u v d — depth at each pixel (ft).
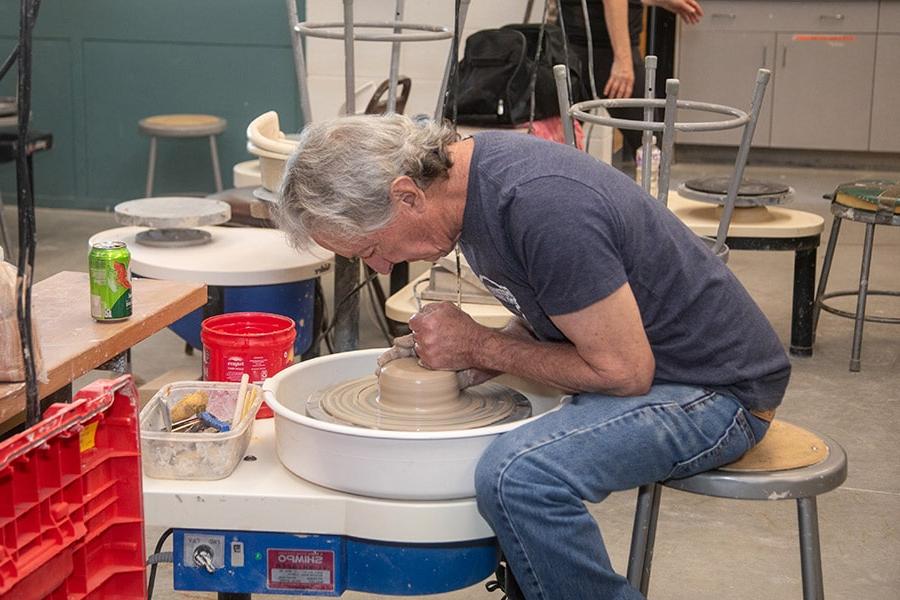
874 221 12.04
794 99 23.15
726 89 23.45
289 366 6.53
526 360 5.34
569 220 4.83
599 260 4.86
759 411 5.56
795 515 9.25
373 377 5.96
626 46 13.96
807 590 5.57
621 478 5.16
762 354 5.50
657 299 5.23
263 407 6.17
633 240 5.07
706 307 5.33
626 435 5.12
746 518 9.20
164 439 5.20
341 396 5.67
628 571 5.86
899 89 22.49
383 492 5.02
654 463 5.23
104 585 4.49
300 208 5.00
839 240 18.24
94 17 19.22
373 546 5.13
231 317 7.06
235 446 5.32
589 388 5.22
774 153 24.08
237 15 18.61
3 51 19.72
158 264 9.12
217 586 5.24
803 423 10.94
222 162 19.57
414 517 4.99
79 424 4.04
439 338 5.46
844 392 11.82
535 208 4.85
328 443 5.03
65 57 19.49
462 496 5.09
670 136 7.40
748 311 5.49
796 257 12.65
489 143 5.15
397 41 8.78
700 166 23.90
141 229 10.44
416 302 9.55
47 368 5.27
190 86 19.20
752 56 23.11
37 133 16.39
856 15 22.30
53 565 4.07
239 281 9.00
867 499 9.37
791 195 12.07
